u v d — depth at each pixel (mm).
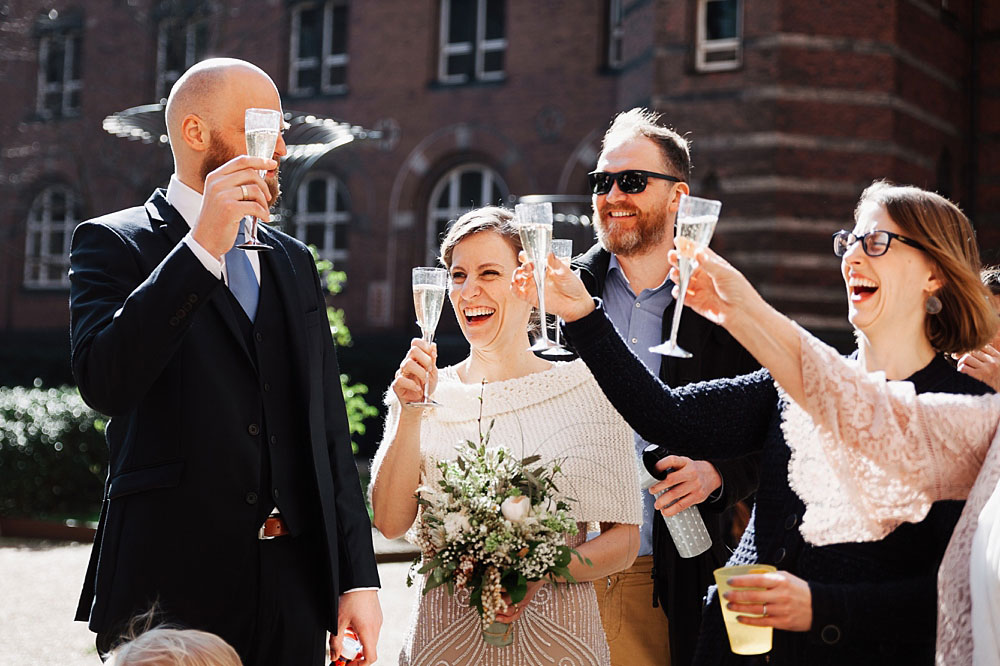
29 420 11297
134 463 2783
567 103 18375
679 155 3951
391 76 19781
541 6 18641
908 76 13383
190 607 2740
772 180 12875
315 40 20609
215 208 2557
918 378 2449
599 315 2494
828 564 2396
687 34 13500
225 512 2775
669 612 3488
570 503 2994
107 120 8867
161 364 2588
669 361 3709
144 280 2836
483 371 3199
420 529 2914
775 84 12906
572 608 2955
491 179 19312
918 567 2359
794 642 2422
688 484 3252
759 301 2217
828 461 2250
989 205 14977
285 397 2936
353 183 20000
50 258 22141
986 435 2229
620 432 3053
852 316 2490
